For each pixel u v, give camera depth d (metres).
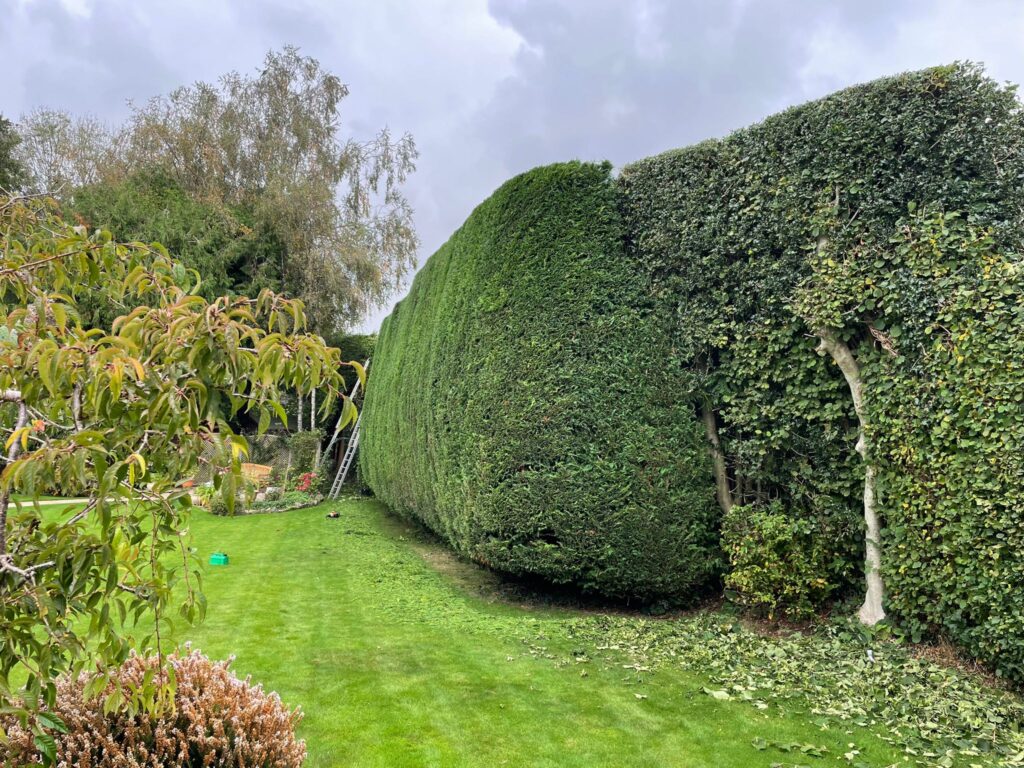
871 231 5.07
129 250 2.47
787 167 5.56
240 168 19.06
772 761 3.17
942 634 4.60
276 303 1.90
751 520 5.57
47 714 1.70
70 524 1.73
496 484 6.02
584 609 6.21
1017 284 4.12
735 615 5.70
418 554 9.09
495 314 6.43
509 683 4.19
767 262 5.69
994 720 3.55
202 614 2.03
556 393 5.92
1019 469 3.90
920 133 4.89
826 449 5.46
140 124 18.11
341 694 3.98
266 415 1.80
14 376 1.65
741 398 5.98
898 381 4.79
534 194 6.45
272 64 19.33
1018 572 3.91
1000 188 4.72
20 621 1.64
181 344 1.64
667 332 6.20
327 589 6.90
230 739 2.40
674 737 3.44
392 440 11.02
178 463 1.67
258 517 12.48
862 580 5.31
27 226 2.56
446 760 3.18
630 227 6.49
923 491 4.57
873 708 3.75
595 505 5.72
